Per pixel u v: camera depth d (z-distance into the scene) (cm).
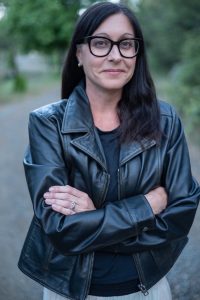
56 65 3039
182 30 1374
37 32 1994
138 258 176
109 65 175
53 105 188
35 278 180
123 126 179
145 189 177
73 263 175
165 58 1727
